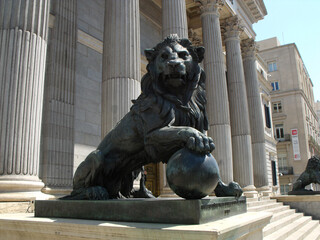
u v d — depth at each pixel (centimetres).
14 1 671
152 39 1777
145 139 313
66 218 296
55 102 1038
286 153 4834
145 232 216
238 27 1998
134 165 356
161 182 1507
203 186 246
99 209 275
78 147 1149
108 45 900
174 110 311
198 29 2036
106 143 355
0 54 645
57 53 1084
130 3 932
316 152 5956
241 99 1864
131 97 849
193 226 212
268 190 2117
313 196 1594
